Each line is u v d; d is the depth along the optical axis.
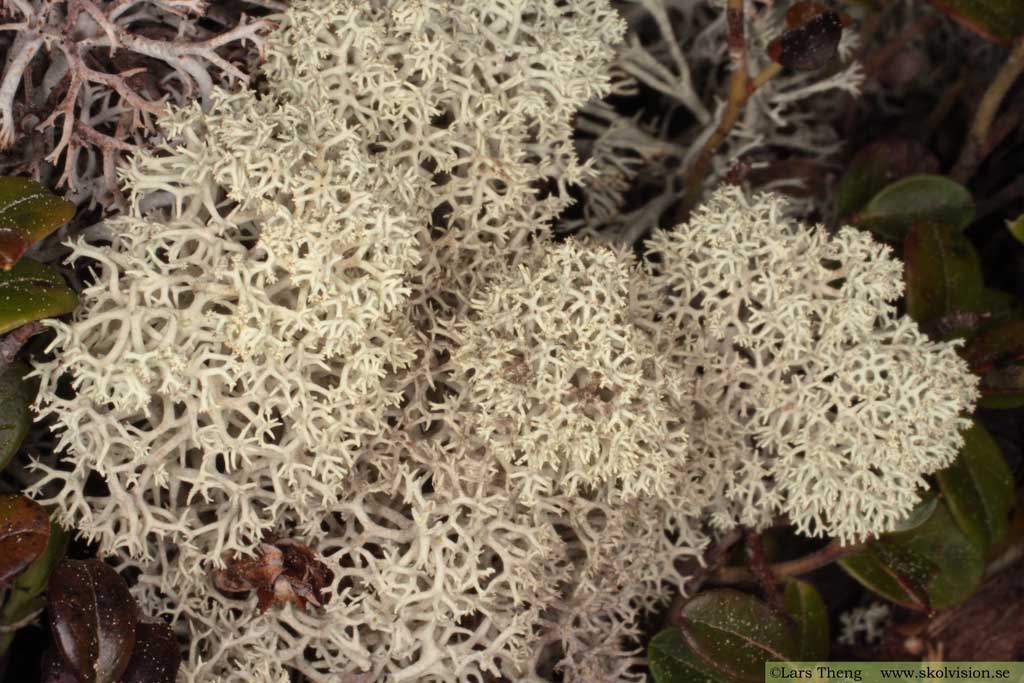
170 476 0.24
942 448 0.25
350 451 0.25
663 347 0.25
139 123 0.24
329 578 0.25
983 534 0.26
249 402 0.24
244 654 0.24
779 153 0.28
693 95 0.27
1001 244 0.28
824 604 0.27
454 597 0.24
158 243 0.24
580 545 0.25
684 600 0.26
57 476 0.24
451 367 0.25
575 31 0.25
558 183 0.25
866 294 0.25
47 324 0.23
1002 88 0.27
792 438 0.25
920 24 0.28
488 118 0.25
